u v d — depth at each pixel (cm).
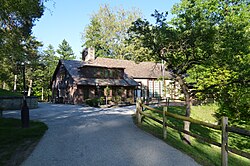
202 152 813
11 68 2997
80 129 1057
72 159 625
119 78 3341
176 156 648
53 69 5081
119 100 3086
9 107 2152
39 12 1316
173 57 960
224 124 545
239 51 855
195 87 1297
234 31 842
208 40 832
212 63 880
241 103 1336
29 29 1501
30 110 2011
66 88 3322
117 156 646
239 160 952
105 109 2119
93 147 740
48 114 1700
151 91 3688
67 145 771
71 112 1827
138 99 1334
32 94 4816
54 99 3856
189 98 998
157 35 850
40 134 946
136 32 884
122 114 1662
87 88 3061
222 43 827
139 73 3659
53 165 582
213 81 1175
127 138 865
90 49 3688
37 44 3628
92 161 606
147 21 871
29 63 3397
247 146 1341
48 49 5762
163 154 665
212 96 1302
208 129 1536
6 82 4456
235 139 1448
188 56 947
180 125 1363
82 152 687
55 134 955
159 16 860
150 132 971
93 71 3144
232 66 878
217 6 1475
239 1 1498
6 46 1315
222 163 546
